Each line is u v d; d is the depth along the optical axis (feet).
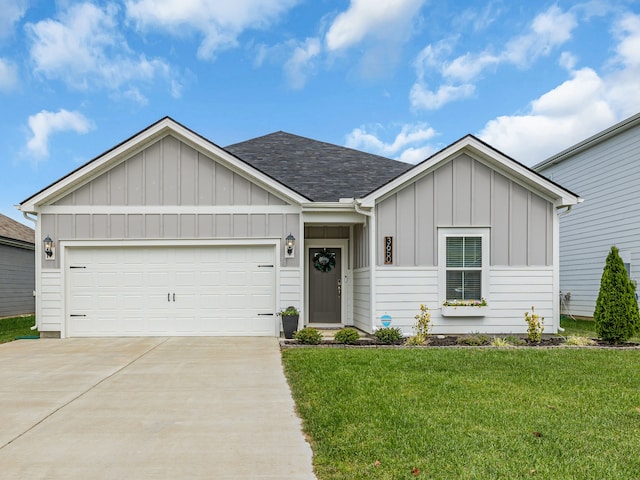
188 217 35.68
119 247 35.68
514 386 19.56
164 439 14.08
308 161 45.65
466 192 35.47
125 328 35.63
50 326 35.24
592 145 52.03
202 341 33.24
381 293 34.88
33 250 68.33
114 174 35.60
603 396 18.10
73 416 16.28
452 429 14.35
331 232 43.14
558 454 12.59
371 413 15.84
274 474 11.69
